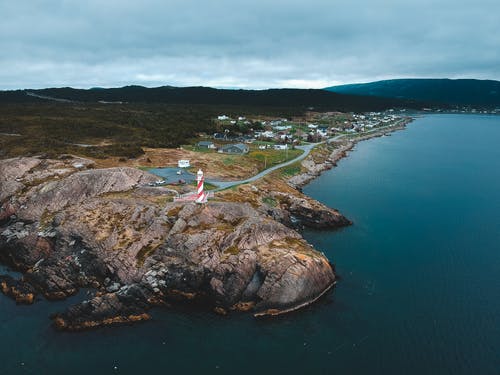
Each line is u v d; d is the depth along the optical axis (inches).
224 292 2314.2
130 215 2859.3
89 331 2078.0
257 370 1808.6
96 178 3476.9
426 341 1957.4
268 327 2119.8
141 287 2375.7
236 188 3659.0
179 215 2800.2
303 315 2209.6
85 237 2684.5
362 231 3351.4
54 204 3257.9
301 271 2331.4
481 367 1777.8
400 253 2930.6
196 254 2481.5
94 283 2492.6
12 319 2166.6
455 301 2297.0
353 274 2618.1
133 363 1861.5
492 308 2218.3
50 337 2027.6
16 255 2790.4
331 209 3649.1
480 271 2652.6
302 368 1812.3
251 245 2576.3
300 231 3341.5
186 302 2345.0
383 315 2180.1
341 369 1798.7
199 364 1852.9
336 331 2064.5
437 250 2979.8
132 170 3710.6
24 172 3786.9
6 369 1809.8
